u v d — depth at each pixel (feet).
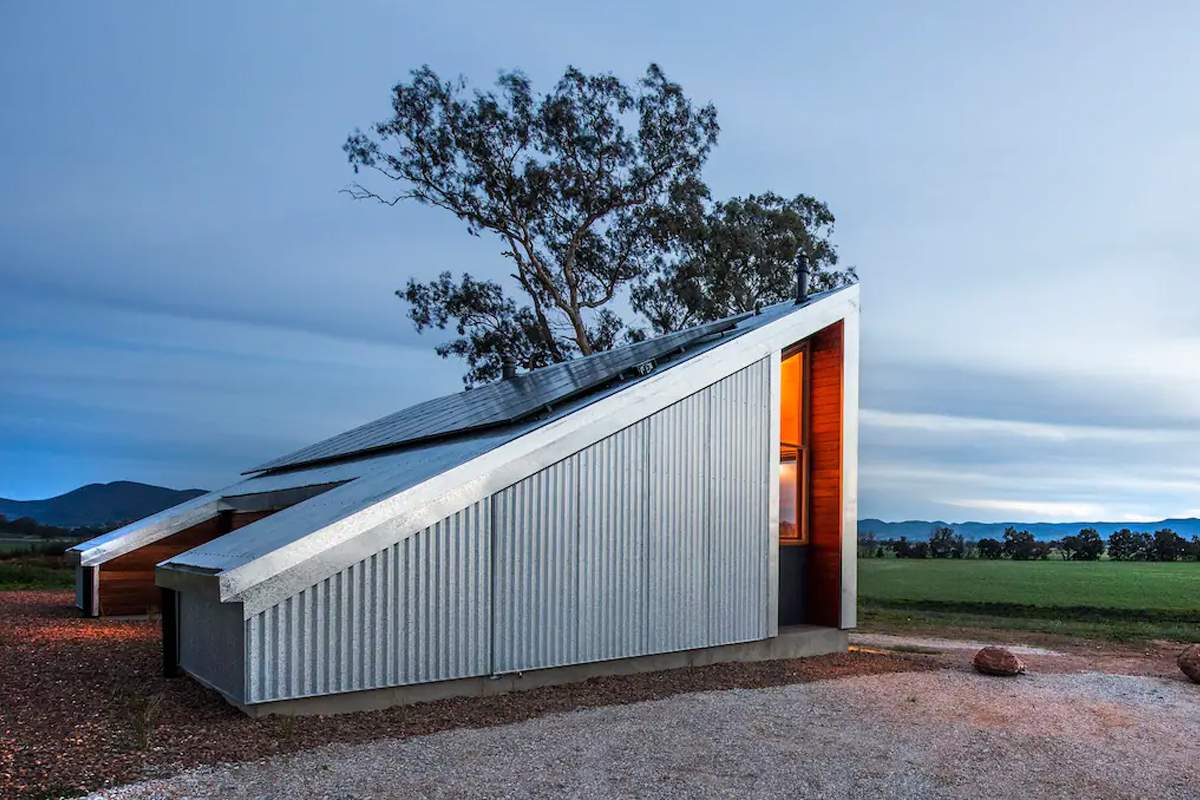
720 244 89.56
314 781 15.16
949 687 26.37
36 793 13.94
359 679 20.97
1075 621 53.36
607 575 26.40
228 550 22.86
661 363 32.94
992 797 15.62
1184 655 29.35
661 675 26.94
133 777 15.07
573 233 88.89
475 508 23.48
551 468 25.29
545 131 84.94
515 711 21.40
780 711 22.16
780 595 33.81
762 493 30.94
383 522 21.57
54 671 25.32
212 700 21.34
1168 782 16.92
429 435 34.91
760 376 31.17
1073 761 18.21
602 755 17.47
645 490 27.55
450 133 83.10
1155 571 91.04
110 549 42.45
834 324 34.40
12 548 80.28
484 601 23.49
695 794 15.17
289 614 19.98
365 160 82.23
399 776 15.62
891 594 68.64
